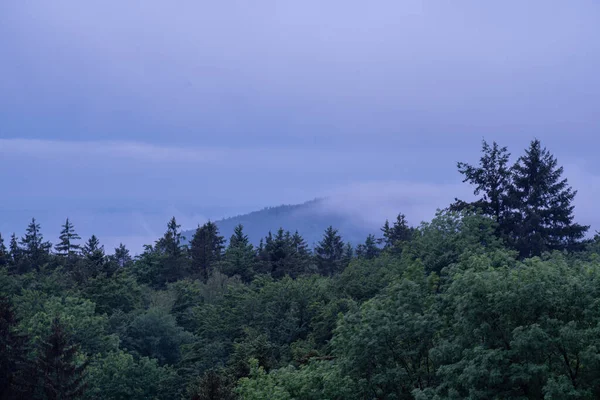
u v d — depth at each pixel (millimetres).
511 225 54469
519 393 22953
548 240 54688
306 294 61469
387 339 28641
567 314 23312
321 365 33031
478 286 23578
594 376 21875
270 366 44938
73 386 46094
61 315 59562
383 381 28172
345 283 57625
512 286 23000
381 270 54344
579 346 21516
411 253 45719
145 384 54344
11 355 47375
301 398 30328
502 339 23766
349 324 32438
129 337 67438
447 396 25172
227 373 43781
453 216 43719
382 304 32062
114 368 53031
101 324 62844
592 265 24438
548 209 55250
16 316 56969
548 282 22797
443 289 34000
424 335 28250
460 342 25016
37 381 46250
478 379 22562
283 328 59406
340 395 28781
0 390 46469
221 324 65750
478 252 37938
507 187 55875
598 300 21969
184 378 55375
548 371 22156
